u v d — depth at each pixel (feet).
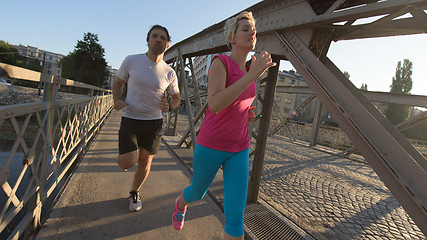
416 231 9.66
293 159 22.90
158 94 6.60
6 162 3.71
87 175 9.72
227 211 4.12
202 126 4.71
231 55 4.67
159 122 6.91
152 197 8.44
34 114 4.85
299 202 11.37
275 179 14.82
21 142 4.16
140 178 7.13
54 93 6.10
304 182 14.90
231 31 4.52
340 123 5.11
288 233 7.71
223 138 4.25
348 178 17.46
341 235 8.66
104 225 6.33
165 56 25.08
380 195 14.08
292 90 38.70
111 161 12.06
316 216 10.01
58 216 6.46
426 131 95.96
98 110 20.33
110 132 21.24
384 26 5.88
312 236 7.87
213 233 6.70
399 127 23.49
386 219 10.61
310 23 6.01
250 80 3.39
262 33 8.27
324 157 26.58
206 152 4.39
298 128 44.88
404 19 5.49
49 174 6.16
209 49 12.73
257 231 7.55
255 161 9.55
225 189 4.33
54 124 6.42
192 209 8.02
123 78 6.60
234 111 4.20
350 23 5.67
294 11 6.75
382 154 4.11
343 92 5.05
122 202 7.73
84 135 12.54
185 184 10.23
